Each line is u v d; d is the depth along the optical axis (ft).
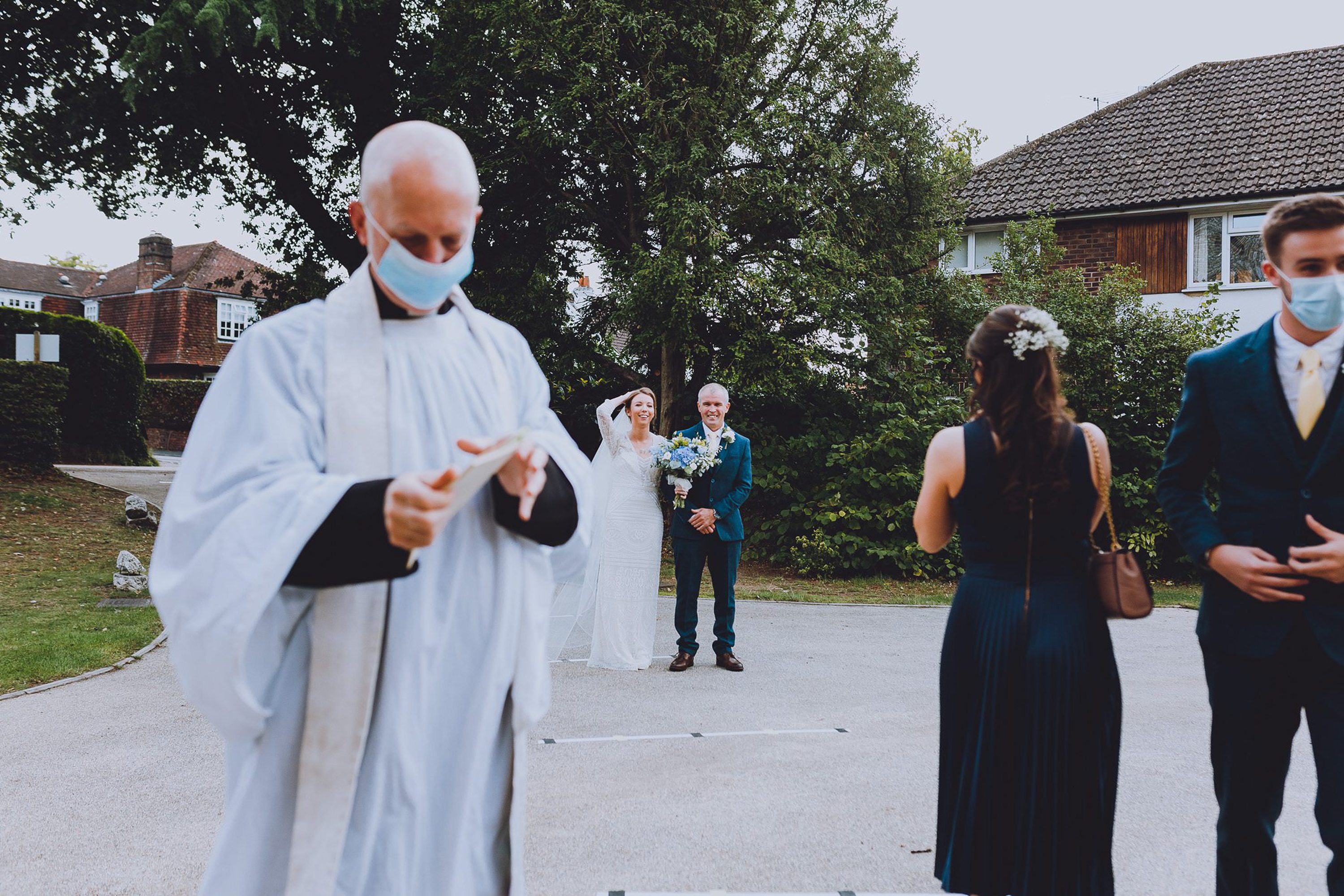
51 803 11.89
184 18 29.71
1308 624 7.21
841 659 21.79
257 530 4.56
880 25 40.50
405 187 4.92
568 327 44.91
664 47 36.58
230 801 5.20
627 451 20.77
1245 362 7.77
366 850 5.06
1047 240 47.29
